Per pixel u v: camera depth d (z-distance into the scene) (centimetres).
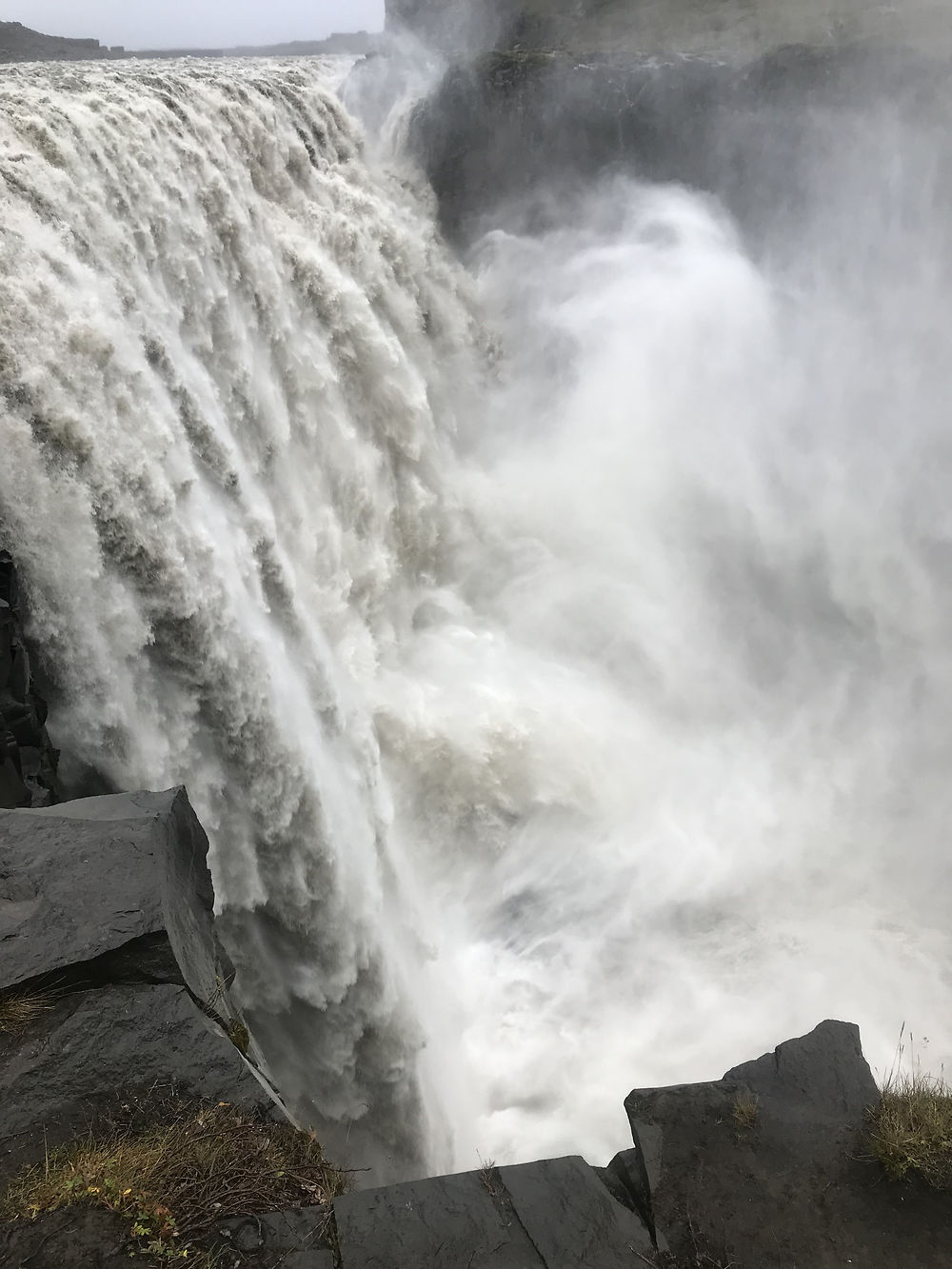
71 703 926
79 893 547
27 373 914
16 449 900
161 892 553
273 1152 462
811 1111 536
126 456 984
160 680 1019
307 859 1156
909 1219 484
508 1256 431
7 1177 438
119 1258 404
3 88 1166
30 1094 472
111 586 961
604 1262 441
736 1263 459
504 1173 466
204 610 1041
